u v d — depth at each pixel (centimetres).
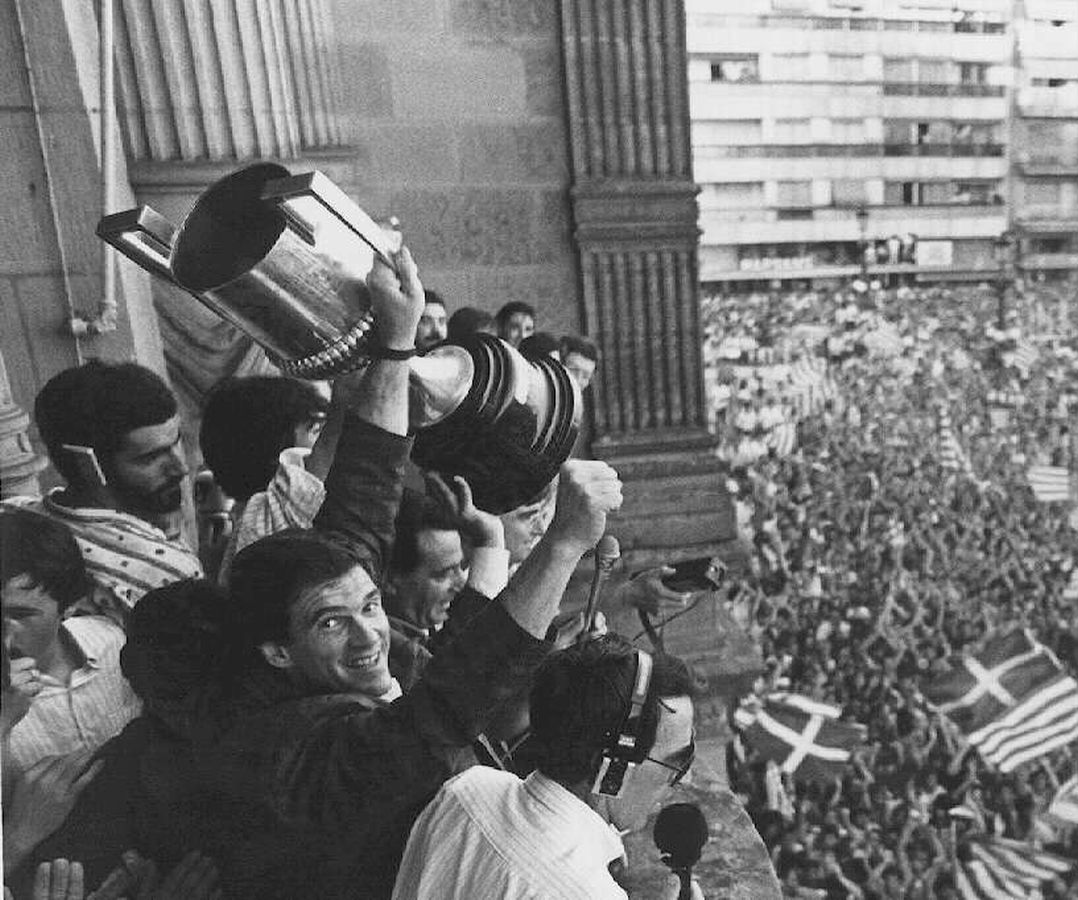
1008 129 2797
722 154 2761
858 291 2770
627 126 552
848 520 2103
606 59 539
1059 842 1227
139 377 171
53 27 314
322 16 466
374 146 498
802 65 2711
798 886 1116
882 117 2761
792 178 2773
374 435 131
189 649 124
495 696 109
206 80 425
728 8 2648
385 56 493
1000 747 1145
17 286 318
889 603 1842
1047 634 1900
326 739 111
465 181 529
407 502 193
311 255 112
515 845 118
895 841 1227
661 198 564
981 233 2792
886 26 2720
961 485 2333
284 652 124
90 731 147
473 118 523
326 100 473
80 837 126
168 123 423
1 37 307
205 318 429
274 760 111
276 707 118
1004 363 2708
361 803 109
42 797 126
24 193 316
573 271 566
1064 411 2612
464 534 192
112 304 330
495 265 548
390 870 127
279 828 115
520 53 528
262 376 199
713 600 602
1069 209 2795
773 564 1936
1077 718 1116
